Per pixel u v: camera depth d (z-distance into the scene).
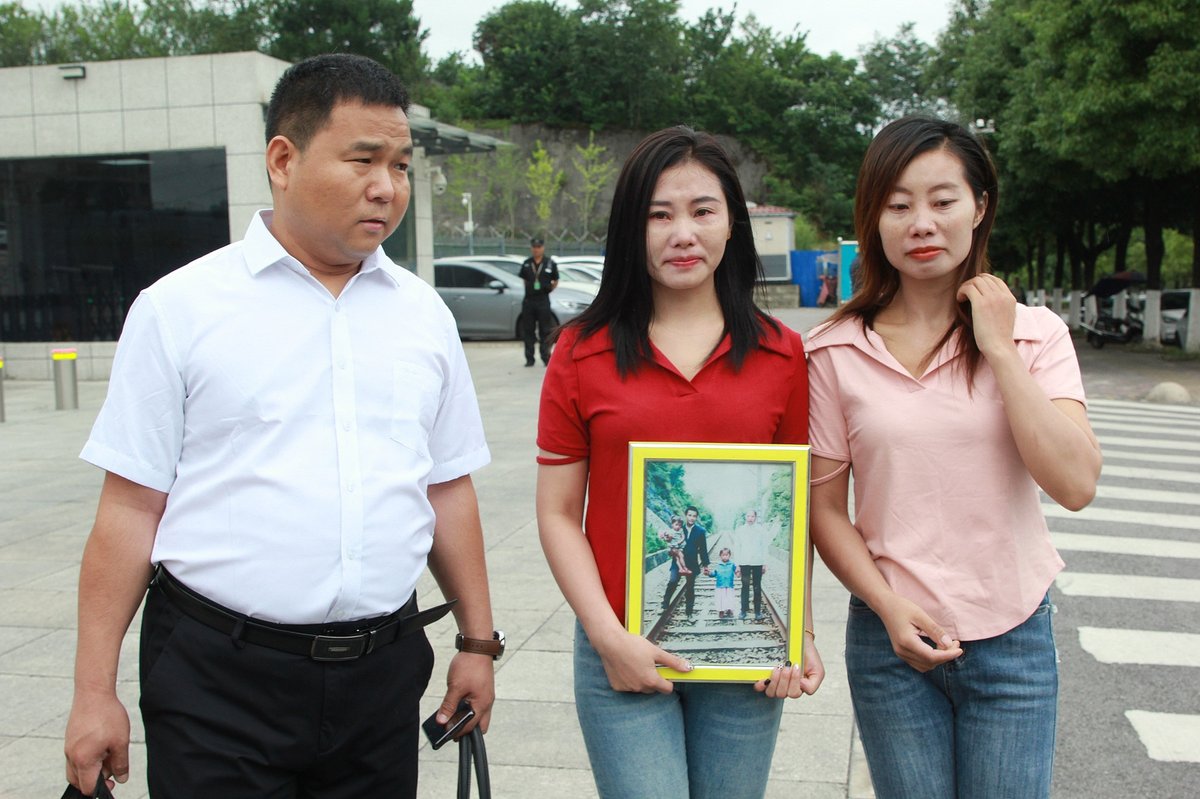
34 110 14.16
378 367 1.94
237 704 1.85
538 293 15.57
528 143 60.88
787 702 3.86
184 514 1.86
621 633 1.96
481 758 2.15
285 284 1.90
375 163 1.87
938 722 2.08
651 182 2.00
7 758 3.36
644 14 61.50
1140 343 21.75
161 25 43.91
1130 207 22.80
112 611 1.87
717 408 2.02
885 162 2.06
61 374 11.69
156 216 14.10
